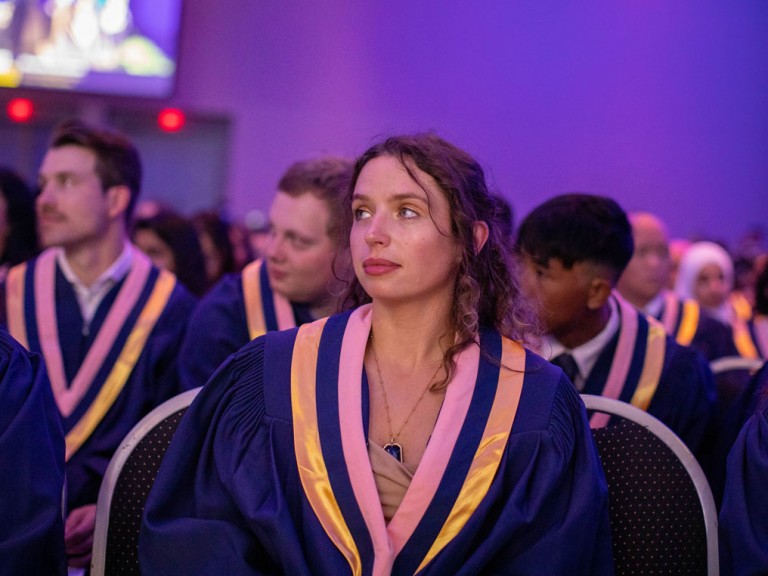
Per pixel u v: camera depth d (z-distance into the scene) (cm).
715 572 195
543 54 998
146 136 1027
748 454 194
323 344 197
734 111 995
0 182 392
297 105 1014
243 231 548
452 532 179
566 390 196
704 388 274
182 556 180
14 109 974
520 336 205
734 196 994
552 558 179
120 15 979
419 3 1008
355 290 218
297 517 185
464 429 186
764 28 994
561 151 998
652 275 387
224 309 296
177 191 1031
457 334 195
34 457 189
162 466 191
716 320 407
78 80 983
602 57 996
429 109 1004
